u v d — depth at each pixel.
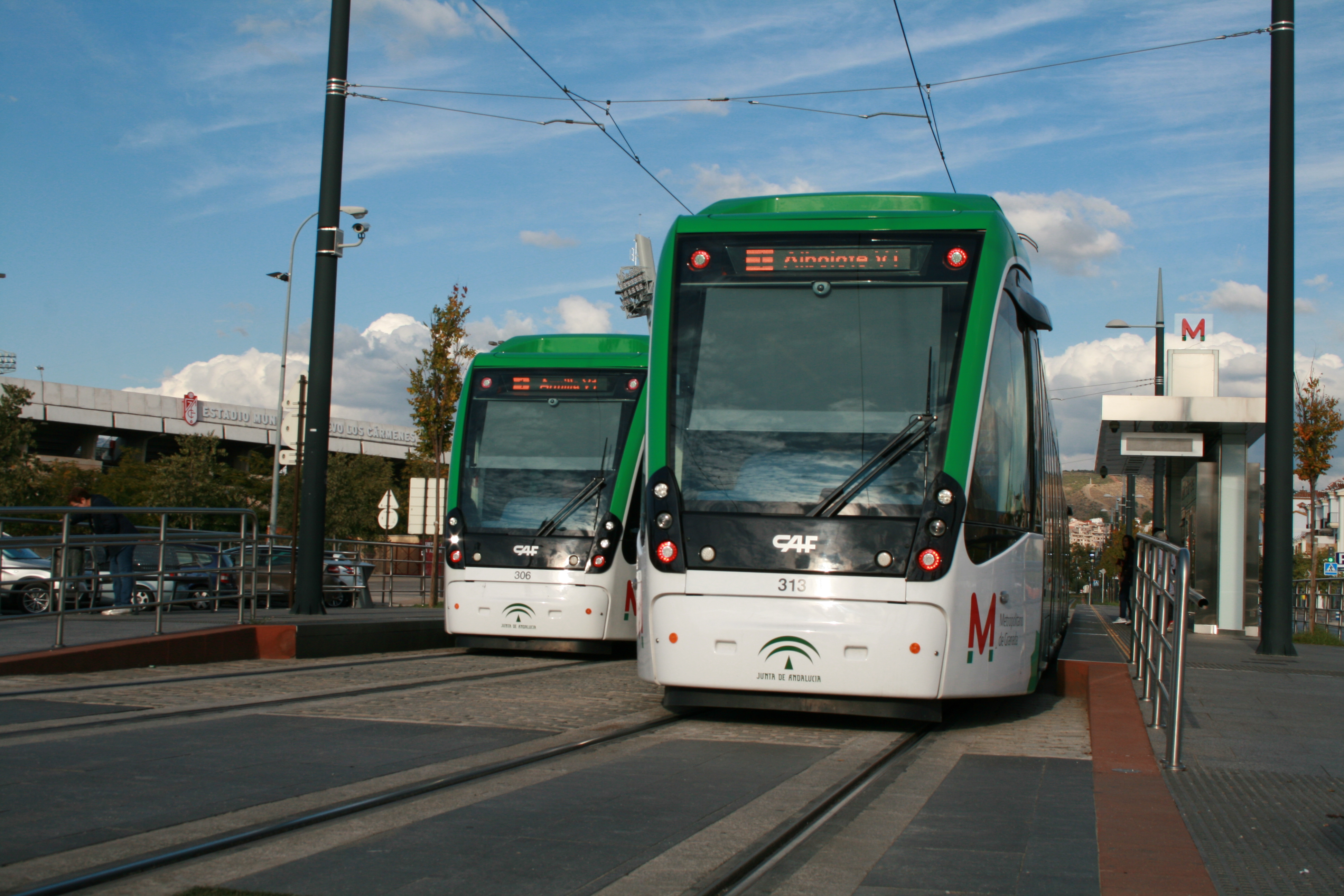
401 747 7.02
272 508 34.75
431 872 4.34
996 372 8.70
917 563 8.02
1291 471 15.88
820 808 5.63
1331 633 22.89
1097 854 4.82
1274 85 16.20
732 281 8.91
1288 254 16.08
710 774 6.50
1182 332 24.59
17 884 4.00
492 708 9.05
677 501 8.42
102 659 10.98
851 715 8.88
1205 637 20.69
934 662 7.95
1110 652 13.07
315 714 8.44
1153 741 7.55
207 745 6.93
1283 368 15.96
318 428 14.34
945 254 8.75
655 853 4.69
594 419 14.90
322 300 14.34
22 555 14.98
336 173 14.34
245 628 12.78
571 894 4.11
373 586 27.98
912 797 6.04
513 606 14.19
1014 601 8.88
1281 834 5.17
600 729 8.02
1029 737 8.26
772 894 4.27
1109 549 70.31
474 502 14.69
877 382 8.49
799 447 8.40
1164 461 28.11
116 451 19.31
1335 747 7.48
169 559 15.38
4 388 41.50
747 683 8.10
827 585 8.05
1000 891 4.27
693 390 8.71
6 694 8.94
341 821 5.16
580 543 14.25
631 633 14.60
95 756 6.44
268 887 4.10
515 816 5.30
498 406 15.16
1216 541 22.11
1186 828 5.23
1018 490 9.25
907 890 4.29
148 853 4.47
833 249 8.84
